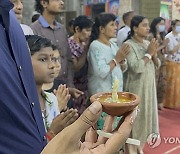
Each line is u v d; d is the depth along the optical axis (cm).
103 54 240
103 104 80
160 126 367
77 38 279
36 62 137
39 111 93
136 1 587
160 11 599
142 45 283
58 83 204
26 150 80
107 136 84
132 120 82
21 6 205
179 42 443
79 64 258
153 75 283
